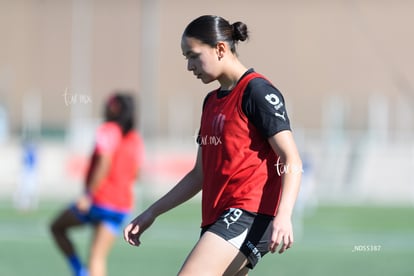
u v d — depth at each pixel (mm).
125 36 159875
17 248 44219
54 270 36438
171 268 37656
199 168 18203
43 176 94062
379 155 92875
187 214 68812
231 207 16609
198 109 146375
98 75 159125
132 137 29094
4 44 158750
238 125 16625
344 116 123250
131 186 29297
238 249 16266
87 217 28672
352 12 160625
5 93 145875
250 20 161000
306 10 160625
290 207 15594
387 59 157875
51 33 158875
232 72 17016
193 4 158375
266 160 16734
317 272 37094
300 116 142250
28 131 110688
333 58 159125
